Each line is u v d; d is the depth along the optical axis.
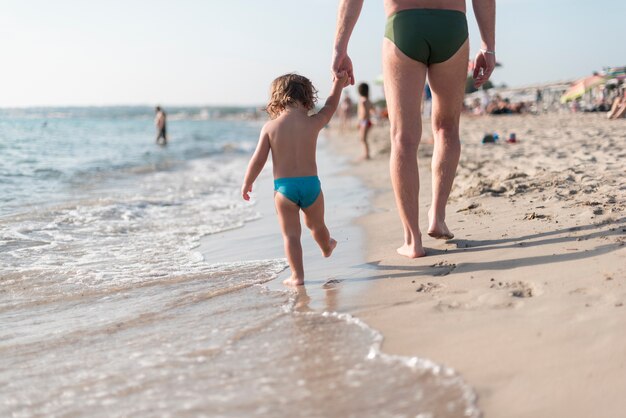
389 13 3.69
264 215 6.79
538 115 29.44
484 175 6.97
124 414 2.00
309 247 4.61
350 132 34.62
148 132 36.44
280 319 2.91
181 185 9.98
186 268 4.23
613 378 2.01
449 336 2.47
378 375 2.17
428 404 1.94
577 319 2.45
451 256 3.66
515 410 1.89
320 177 10.39
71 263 4.45
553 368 2.11
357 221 5.61
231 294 3.47
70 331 2.94
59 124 50.00
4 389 2.27
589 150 8.77
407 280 3.34
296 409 1.96
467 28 3.70
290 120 3.70
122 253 4.79
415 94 3.67
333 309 2.99
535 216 4.30
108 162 13.95
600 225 3.76
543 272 3.06
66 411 2.06
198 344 2.63
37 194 8.27
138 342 2.72
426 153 11.57
